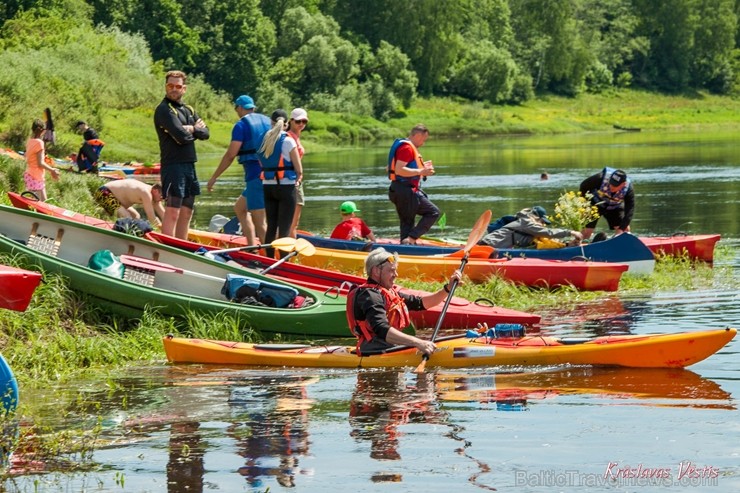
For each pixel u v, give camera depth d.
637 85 124.38
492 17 120.88
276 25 98.44
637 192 29.92
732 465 6.42
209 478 6.37
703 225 21.66
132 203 15.77
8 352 9.45
